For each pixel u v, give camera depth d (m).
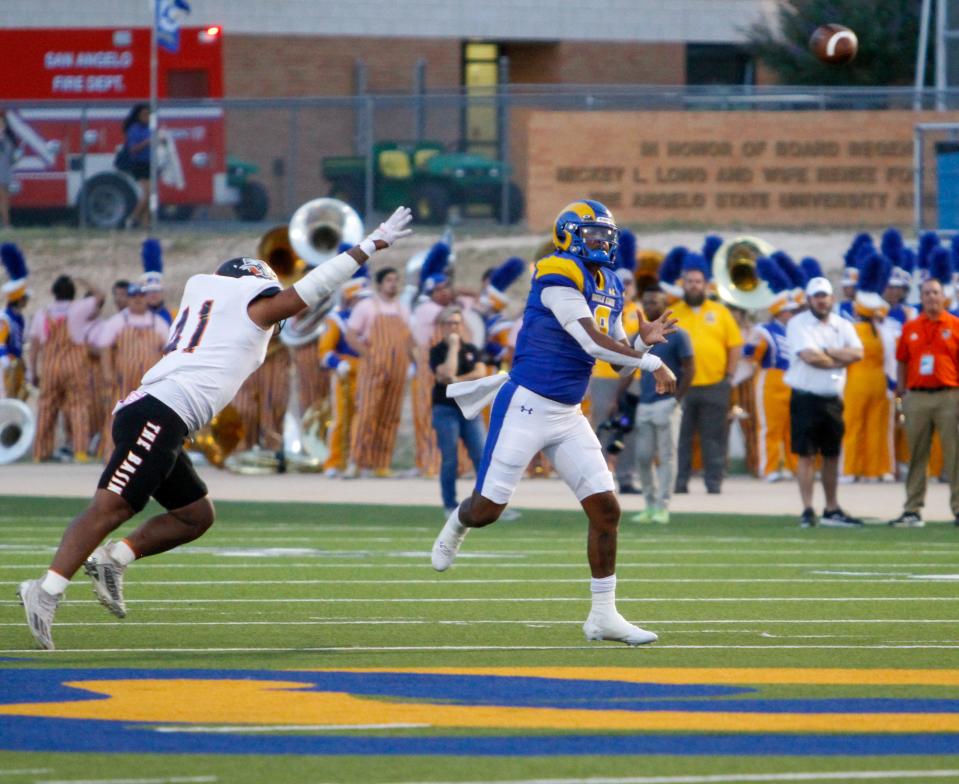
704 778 18.17
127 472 26.81
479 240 97.94
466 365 51.94
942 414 51.47
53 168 104.44
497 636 29.22
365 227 99.00
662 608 33.31
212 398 27.22
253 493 63.44
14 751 19.48
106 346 71.12
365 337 69.94
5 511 54.97
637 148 94.75
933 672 25.39
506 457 28.45
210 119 104.06
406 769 18.64
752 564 41.66
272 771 18.52
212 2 124.44
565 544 46.62
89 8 119.12
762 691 23.64
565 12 132.25
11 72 107.88
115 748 19.66
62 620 31.03
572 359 28.27
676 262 69.25
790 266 70.00
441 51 129.62
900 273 68.56
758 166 93.81
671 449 52.72
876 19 123.69
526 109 121.12
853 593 35.88
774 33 129.62
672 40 133.25
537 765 18.84
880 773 18.53
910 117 93.12
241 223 103.94
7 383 78.00
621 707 22.34
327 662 26.14
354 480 70.00
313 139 120.19
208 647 27.69
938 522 53.47
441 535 29.48
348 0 127.50
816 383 51.38
